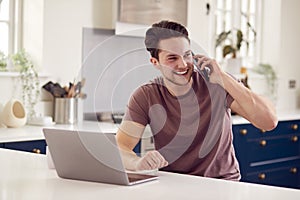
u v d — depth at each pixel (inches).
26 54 162.1
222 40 217.0
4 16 163.6
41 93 164.1
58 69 167.5
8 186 62.3
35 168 74.2
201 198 57.0
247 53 237.3
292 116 208.4
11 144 130.6
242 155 187.6
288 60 242.8
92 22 173.9
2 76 154.7
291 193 59.7
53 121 164.2
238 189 61.6
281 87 240.1
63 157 65.4
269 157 199.0
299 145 212.1
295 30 245.6
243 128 187.3
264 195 58.6
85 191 59.7
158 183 64.6
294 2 244.4
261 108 79.9
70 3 168.7
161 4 186.1
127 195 57.9
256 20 240.7
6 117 149.5
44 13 163.3
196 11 203.0
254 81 230.4
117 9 175.6
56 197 56.8
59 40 167.2
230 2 229.3
